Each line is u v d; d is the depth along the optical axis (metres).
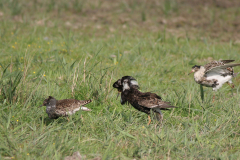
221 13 29.14
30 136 9.05
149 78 15.15
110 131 9.68
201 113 11.66
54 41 20.14
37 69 15.10
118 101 12.19
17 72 12.41
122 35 22.52
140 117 10.68
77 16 27.34
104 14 28.34
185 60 17.78
